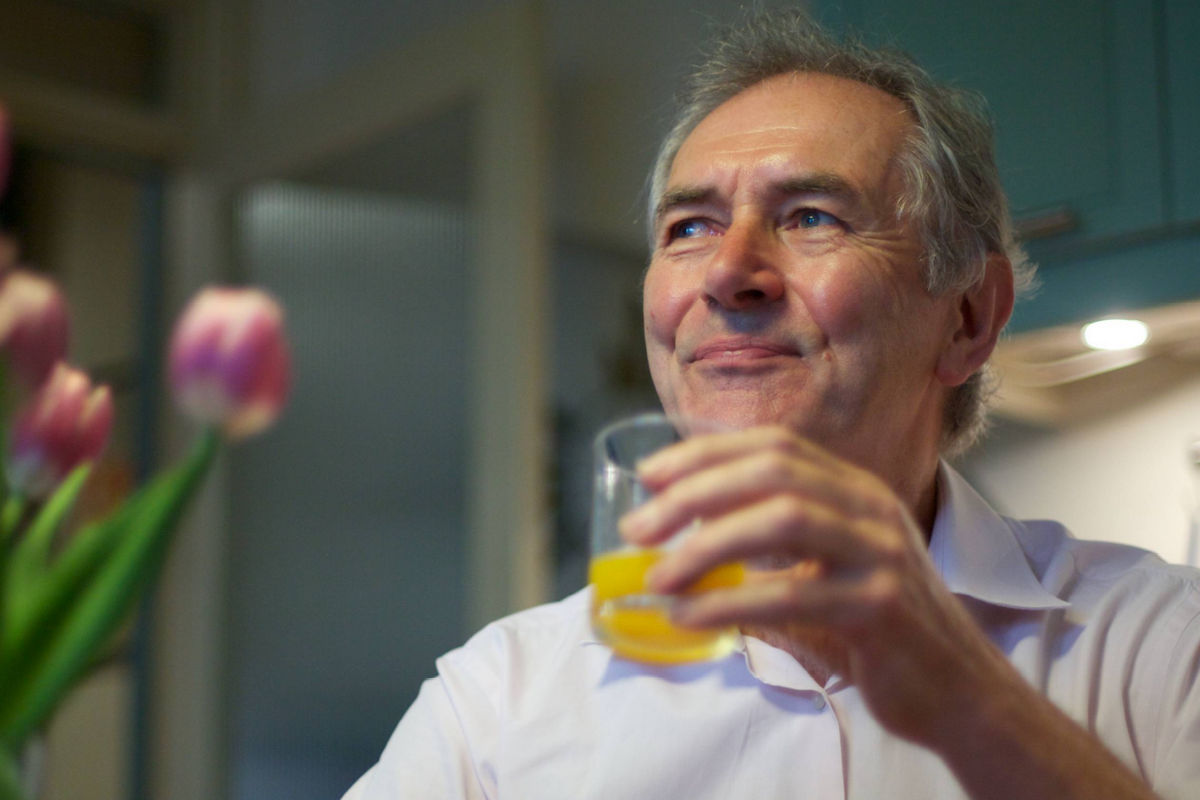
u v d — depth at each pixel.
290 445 3.03
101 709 3.63
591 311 2.59
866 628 0.59
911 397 1.07
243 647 3.14
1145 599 1.01
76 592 0.58
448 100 2.55
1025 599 1.02
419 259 2.63
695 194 1.09
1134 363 1.79
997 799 0.68
